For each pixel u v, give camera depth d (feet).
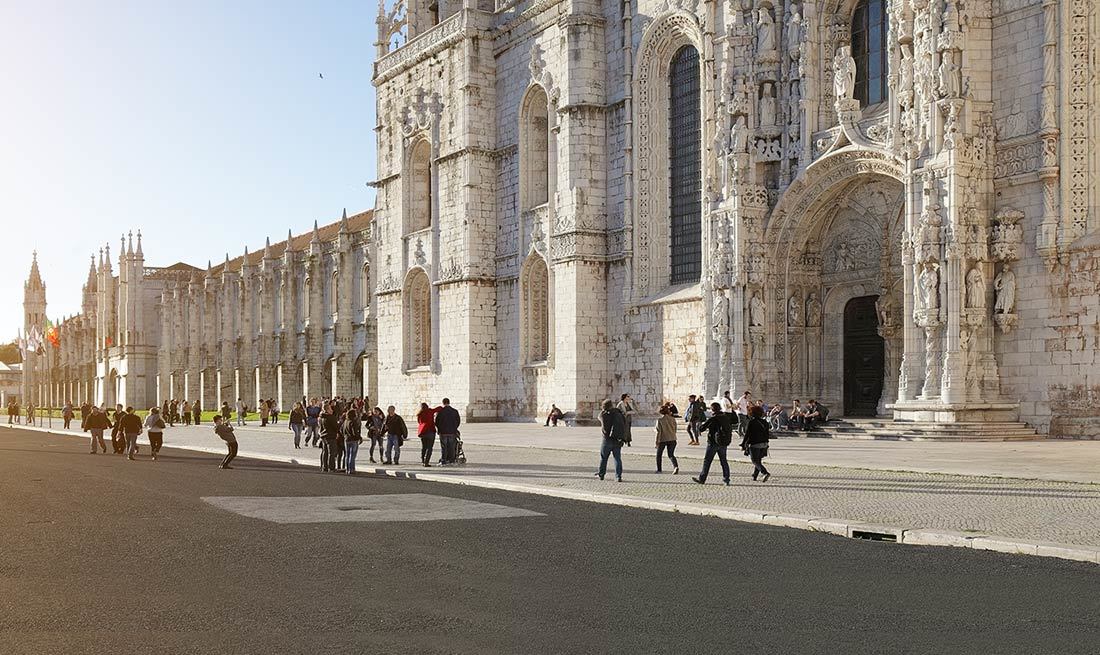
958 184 125.49
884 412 148.36
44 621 40.32
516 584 47.42
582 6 189.98
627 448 132.77
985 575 48.67
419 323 243.19
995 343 127.75
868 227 151.02
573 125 189.88
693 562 53.01
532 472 103.30
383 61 254.68
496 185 221.05
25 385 581.94
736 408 144.46
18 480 107.04
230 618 40.68
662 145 183.01
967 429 121.19
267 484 99.76
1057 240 121.08
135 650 35.83
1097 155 120.37
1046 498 71.97
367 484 98.89
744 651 35.53
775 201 157.07
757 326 155.84
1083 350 119.34
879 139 140.15
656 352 180.04
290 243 385.29
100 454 161.17
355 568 51.67
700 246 176.04
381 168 256.32
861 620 39.96
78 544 60.23
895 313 146.72
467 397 218.38
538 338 209.56
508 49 216.33
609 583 47.62
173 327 506.48
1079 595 44.16
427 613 41.42
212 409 458.91
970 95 127.03
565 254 191.42
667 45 181.47
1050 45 121.80
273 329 404.98
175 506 80.12
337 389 338.13
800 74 153.07
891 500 73.36
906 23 135.64
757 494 79.51
